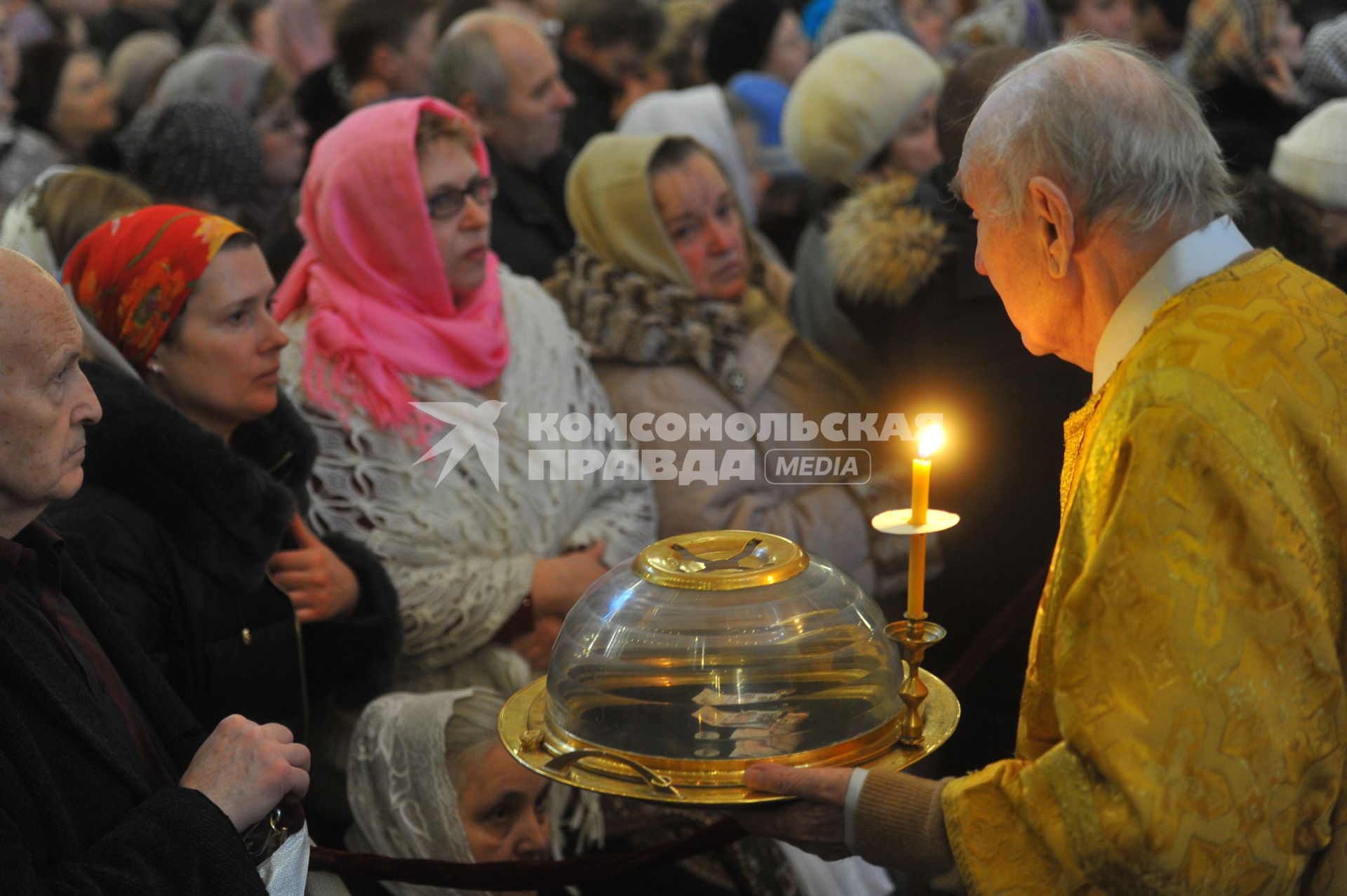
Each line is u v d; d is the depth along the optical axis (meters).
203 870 1.14
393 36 3.69
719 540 1.39
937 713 1.32
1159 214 1.14
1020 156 1.17
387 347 2.17
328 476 2.12
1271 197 2.52
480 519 2.18
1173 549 1.05
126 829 1.14
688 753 1.21
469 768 1.91
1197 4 3.05
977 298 2.32
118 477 1.64
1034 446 2.31
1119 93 1.14
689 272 2.57
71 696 1.17
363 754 1.92
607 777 1.21
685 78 4.73
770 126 3.71
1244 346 1.09
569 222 3.22
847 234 2.50
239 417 1.82
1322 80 3.46
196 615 1.67
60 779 1.14
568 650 1.29
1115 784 1.05
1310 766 1.10
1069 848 1.08
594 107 4.09
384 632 2.01
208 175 2.81
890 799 1.18
